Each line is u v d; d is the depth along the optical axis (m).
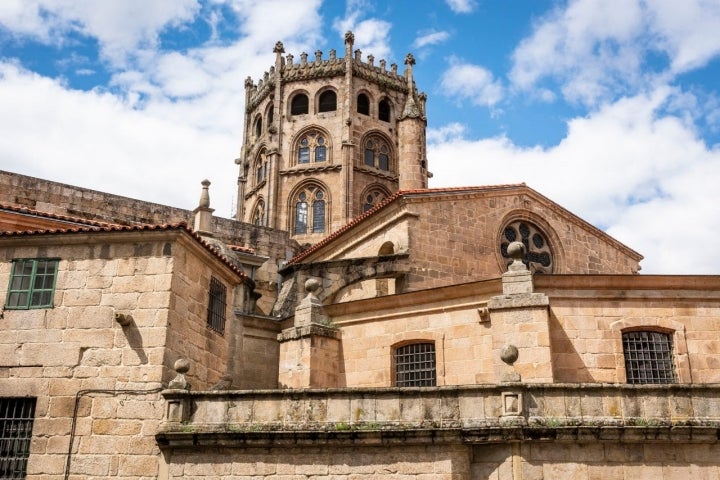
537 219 39.91
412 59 74.50
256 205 71.06
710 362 24.16
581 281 24.66
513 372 19.16
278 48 72.69
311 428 18.97
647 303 24.70
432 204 36.56
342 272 34.81
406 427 18.59
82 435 20.88
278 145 69.38
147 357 21.39
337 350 27.66
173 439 19.70
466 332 25.64
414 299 26.80
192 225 44.88
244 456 19.33
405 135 57.31
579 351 24.11
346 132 67.88
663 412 18.28
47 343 21.89
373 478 18.48
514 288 24.02
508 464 18.11
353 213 66.06
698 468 17.88
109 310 22.02
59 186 40.94
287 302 33.59
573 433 18.05
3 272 22.73
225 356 25.88
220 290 25.94
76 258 22.67
